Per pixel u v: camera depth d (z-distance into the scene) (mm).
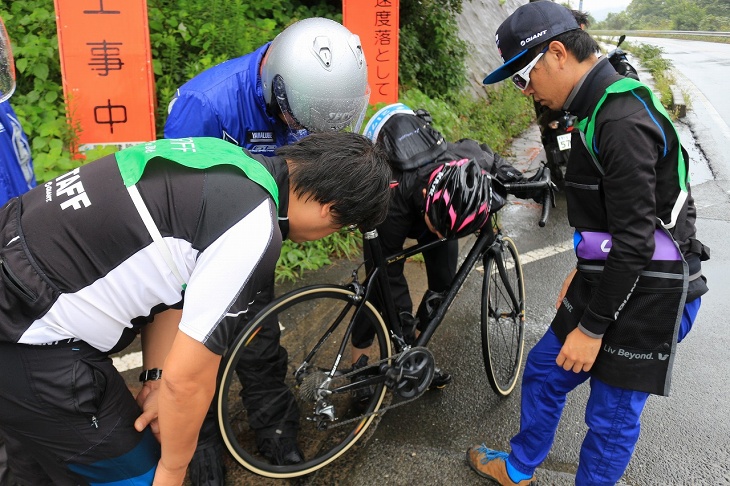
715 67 17016
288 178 1440
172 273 1305
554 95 1774
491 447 2482
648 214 1562
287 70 1887
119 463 1470
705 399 2811
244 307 1299
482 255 2664
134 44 3707
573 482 2291
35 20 4105
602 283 1658
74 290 1283
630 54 18766
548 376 2035
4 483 1922
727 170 6918
